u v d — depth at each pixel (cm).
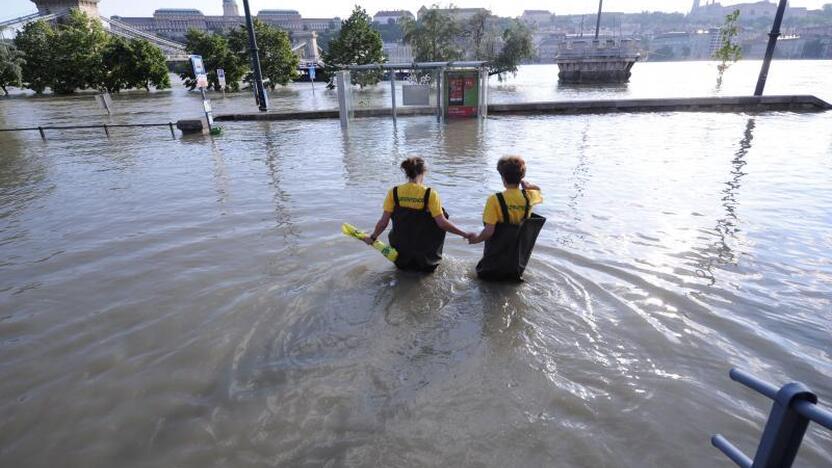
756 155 1013
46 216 705
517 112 1884
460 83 1673
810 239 550
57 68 4316
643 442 257
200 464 247
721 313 388
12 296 446
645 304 403
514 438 259
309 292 425
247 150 1213
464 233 439
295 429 268
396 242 454
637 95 3256
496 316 380
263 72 3812
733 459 148
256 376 314
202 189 830
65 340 367
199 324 381
